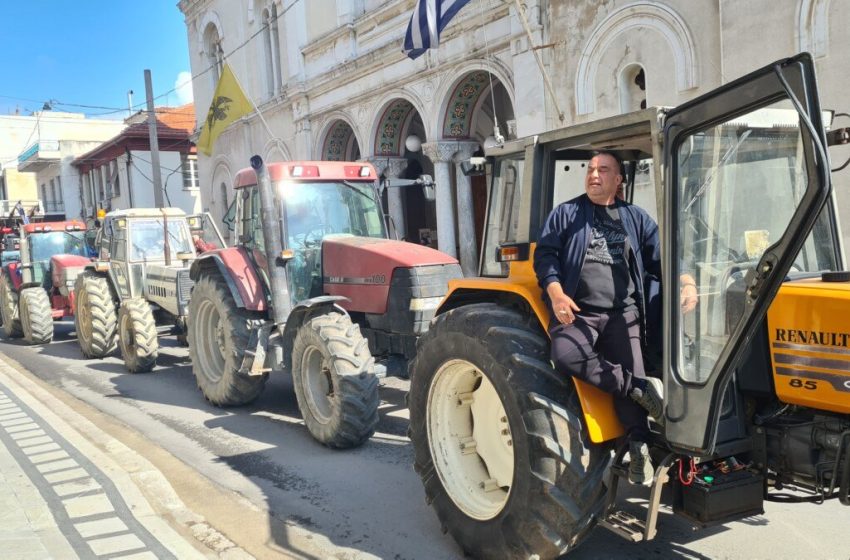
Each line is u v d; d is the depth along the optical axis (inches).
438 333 151.8
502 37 450.9
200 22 880.9
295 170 270.8
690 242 118.6
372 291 250.8
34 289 526.9
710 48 333.7
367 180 287.4
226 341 278.5
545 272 127.0
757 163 123.8
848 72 280.1
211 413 286.2
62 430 253.0
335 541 160.1
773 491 162.6
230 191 858.8
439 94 511.8
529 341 133.4
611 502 130.0
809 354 114.9
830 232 144.4
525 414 127.1
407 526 166.9
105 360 433.7
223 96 654.5
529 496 126.3
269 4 738.2
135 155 1114.7
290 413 280.2
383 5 555.8
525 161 150.3
